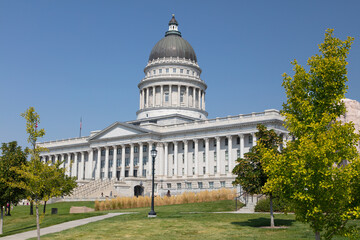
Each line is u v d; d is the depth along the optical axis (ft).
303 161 66.23
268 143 125.08
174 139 362.33
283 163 70.49
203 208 186.19
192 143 355.97
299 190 67.77
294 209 70.44
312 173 65.46
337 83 75.92
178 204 212.43
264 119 306.14
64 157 461.37
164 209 189.37
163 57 460.14
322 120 70.18
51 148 467.93
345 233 66.44
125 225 125.08
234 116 327.88
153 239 102.42
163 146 371.76
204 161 344.49
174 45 463.83
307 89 78.48
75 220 147.84
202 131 343.87
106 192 319.06
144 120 423.23
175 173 357.82
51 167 103.24
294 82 79.00
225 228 116.78
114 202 213.05
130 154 381.19
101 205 207.62
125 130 386.11
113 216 152.56
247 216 141.08
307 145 65.98
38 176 99.14
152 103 446.19
